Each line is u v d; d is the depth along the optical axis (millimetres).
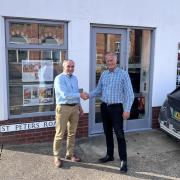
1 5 3240
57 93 2934
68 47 3633
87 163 3094
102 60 3922
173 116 3453
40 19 3451
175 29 4246
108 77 2922
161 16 4121
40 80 3629
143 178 2805
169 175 2885
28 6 3357
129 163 3131
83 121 3840
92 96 3066
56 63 3664
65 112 2928
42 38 3539
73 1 3568
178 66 4371
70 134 3096
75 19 3609
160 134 4090
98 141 3754
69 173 2857
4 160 3098
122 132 2908
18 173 2826
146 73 4246
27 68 3539
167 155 3371
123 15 3877
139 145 3666
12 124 3480
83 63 3723
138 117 4289
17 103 3551
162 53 4215
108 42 3928
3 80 3367
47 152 3342
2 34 3295
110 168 2988
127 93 2854
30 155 3246
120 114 2902
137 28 4055
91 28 3783
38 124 3605
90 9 3674
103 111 3020
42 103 3676
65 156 3240
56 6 3492
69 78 2949
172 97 3502
